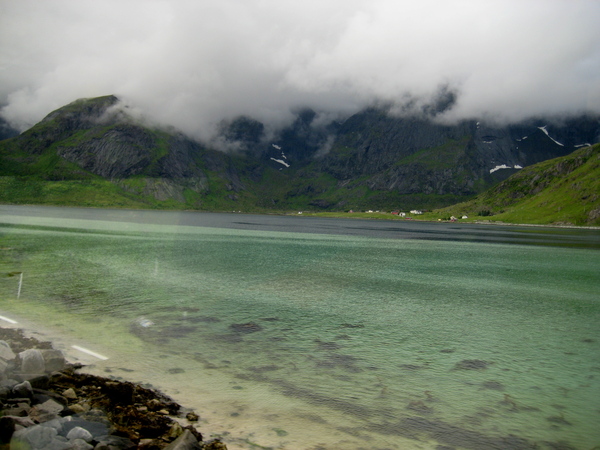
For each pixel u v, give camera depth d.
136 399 16.17
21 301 32.91
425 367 23.34
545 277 67.44
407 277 60.84
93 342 23.61
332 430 15.34
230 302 37.97
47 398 13.91
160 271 54.00
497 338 30.47
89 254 67.81
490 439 15.34
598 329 34.19
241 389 18.64
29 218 153.25
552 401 19.14
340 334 29.38
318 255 87.56
